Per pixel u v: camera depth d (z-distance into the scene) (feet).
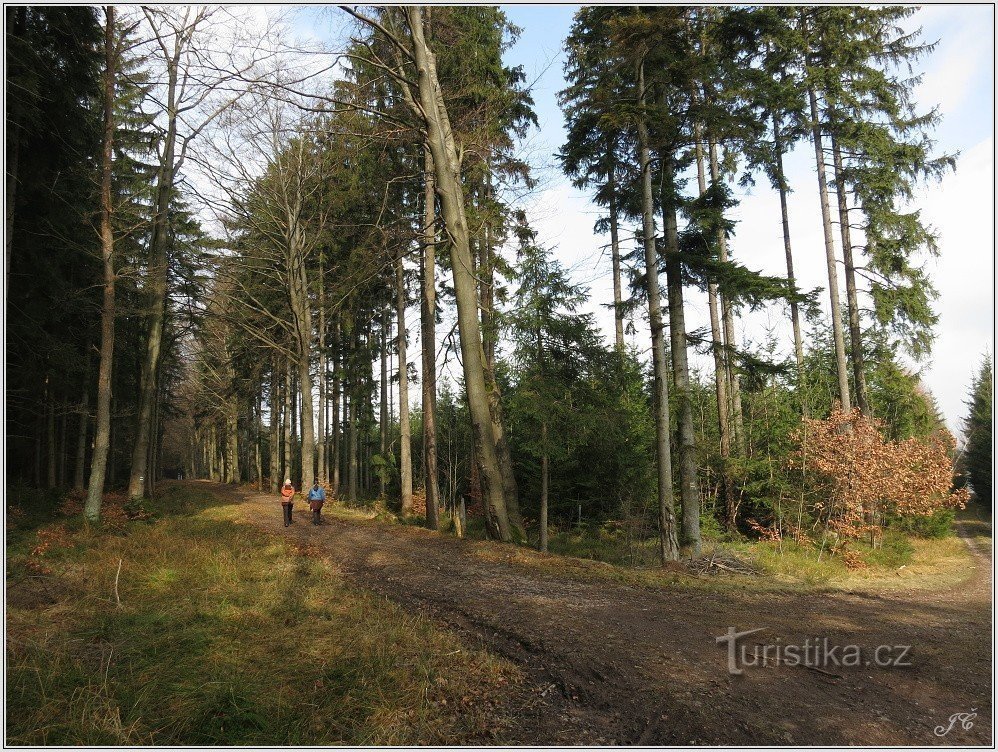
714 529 58.39
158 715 13.56
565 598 26.37
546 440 48.08
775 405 68.80
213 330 93.15
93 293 56.75
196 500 76.38
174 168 55.93
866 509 58.08
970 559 56.70
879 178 60.64
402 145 58.54
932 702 15.25
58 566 28.60
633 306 49.44
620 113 42.04
